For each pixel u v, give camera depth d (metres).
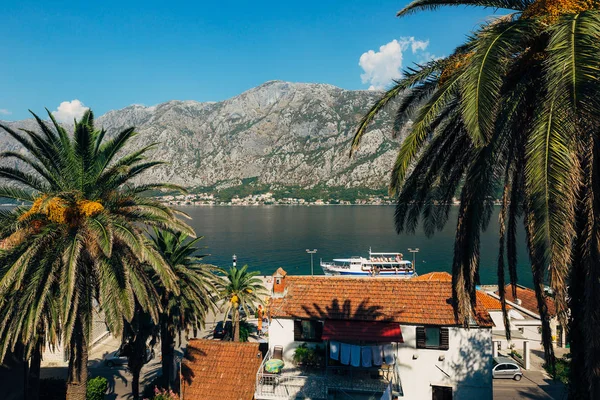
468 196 10.75
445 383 20.83
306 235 170.00
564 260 7.09
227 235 171.75
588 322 8.23
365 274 90.81
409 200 14.97
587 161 8.02
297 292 23.83
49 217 16.38
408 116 13.21
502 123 9.76
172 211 18.19
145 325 25.75
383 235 168.25
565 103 7.13
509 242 13.55
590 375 8.28
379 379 20.11
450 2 11.73
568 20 7.89
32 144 17.08
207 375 23.48
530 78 9.83
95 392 24.27
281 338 22.23
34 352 19.30
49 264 15.91
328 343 21.42
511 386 30.66
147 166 18.94
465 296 11.64
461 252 11.66
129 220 17.64
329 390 19.64
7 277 14.42
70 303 14.62
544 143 7.39
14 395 22.56
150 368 35.28
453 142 14.04
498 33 8.72
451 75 10.53
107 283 16.25
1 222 16.83
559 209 7.08
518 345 38.34
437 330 21.19
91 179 17.44
